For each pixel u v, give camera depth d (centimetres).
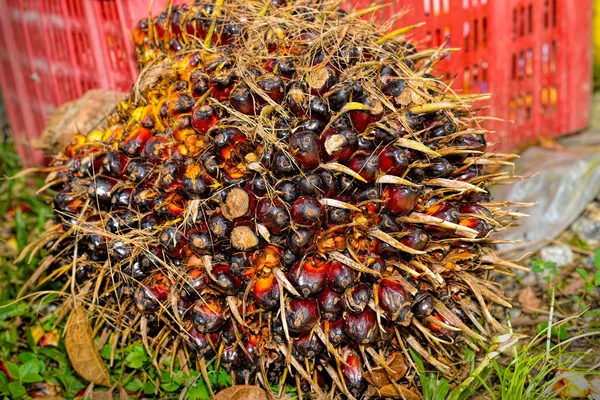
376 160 62
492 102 112
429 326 70
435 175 66
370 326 64
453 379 74
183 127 67
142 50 85
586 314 86
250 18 76
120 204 70
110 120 81
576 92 117
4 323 90
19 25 120
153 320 72
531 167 111
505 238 105
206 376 70
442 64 107
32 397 82
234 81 66
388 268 65
